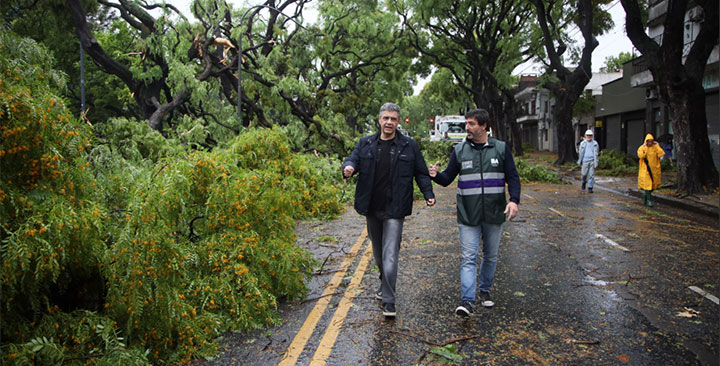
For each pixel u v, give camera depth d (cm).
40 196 343
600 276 600
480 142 479
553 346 402
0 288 309
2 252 312
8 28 446
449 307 493
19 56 435
